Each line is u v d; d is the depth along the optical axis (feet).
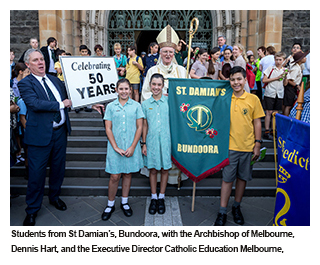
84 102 9.85
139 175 13.23
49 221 9.70
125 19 29.96
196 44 27.86
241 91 8.97
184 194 11.87
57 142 9.93
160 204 10.42
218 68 15.35
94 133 16.52
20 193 11.98
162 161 10.06
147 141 10.14
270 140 15.64
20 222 9.71
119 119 9.42
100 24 28.58
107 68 10.70
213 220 9.86
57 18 25.16
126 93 9.34
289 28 25.76
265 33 24.50
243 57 14.75
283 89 15.58
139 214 10.24
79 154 14.29
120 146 9.54
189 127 9.96
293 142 6.50
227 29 27.48
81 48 19.22
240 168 9.18
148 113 9.96
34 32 26.23
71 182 12.50
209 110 9.68
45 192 11.89
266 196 11.93
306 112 7.45
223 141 9.32
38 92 9.17
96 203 11.23
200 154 9.91
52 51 18.80
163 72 11.60
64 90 10.25
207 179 13.03
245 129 8.87
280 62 15.23
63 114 9.99
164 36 11.17
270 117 15.96
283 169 6.82
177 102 10.03
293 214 6.45
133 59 19.63
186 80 9.85
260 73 18.34
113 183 9.77
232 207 9.94
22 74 12.05
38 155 9.39
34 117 9.29
